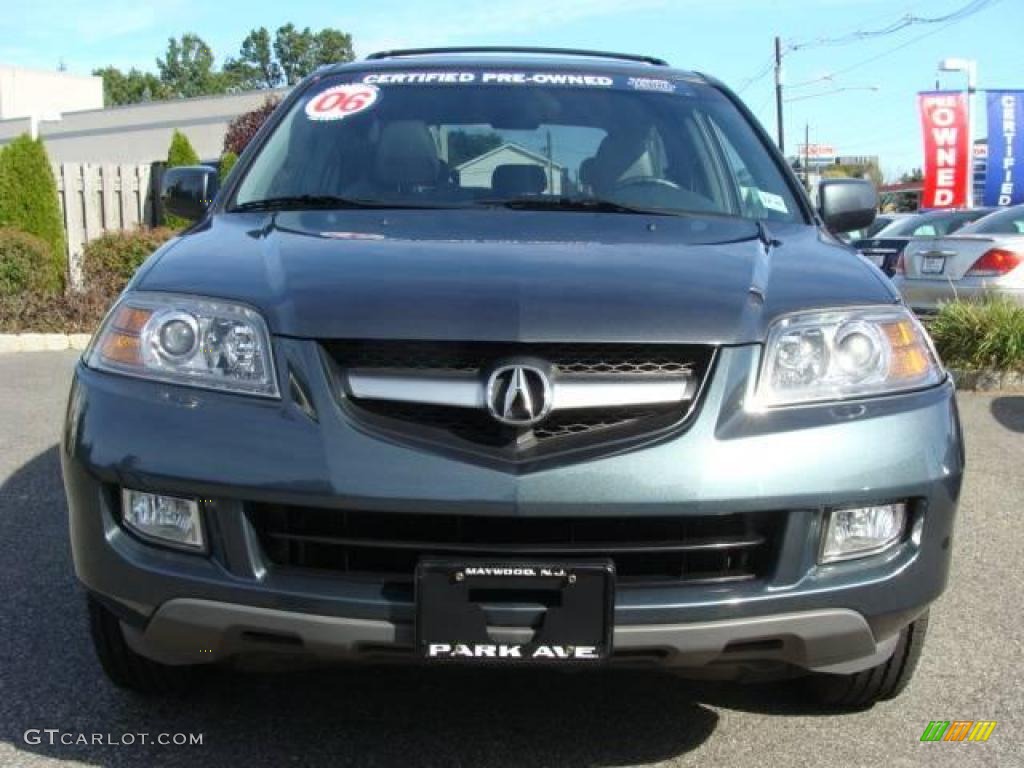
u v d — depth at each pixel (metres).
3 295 10.35
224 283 2.59
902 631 2.79
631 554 2.34
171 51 104.81
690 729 2.92
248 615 2.32
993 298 8.97
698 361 2.42
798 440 2.36
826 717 3.01
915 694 3.15
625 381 2.37
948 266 9.70
